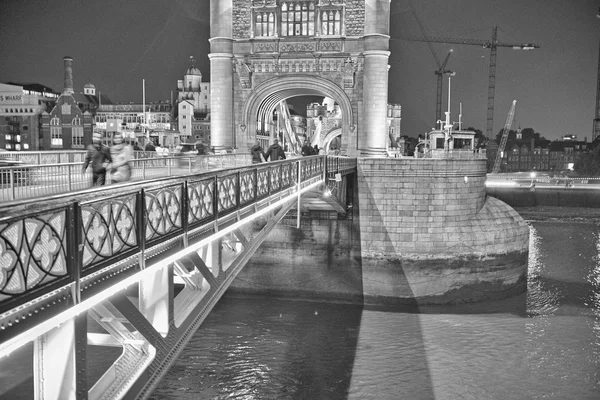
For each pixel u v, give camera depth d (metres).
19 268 4.97
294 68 36.09
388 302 31.98
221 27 36.03
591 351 23.73
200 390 19.95
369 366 22.11
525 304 31.19
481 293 32.47
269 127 42.25
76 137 88.38
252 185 13.45
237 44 36.34
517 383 20.69
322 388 20.22
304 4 35.94
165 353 8.84
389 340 25.03
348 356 23.08
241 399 19.36
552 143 152.25
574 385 20.55
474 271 32.44
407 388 20.28
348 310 30.28
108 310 7.80
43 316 5.43
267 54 36.06
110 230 6.70
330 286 32.38
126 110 106.56
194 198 9.70
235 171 11.94
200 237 10.00
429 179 32.19
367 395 19.73
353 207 32.44
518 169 149.75
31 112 97.31
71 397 6.20
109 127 87.44
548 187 74.69
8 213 4.73
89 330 20.64
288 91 38.91
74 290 5.85
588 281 35.91
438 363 22.44
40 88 102.81
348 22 35.44
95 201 6.19
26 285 5.08
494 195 75.00
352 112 35.75
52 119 88.88
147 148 40.44
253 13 36.12
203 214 10.07
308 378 21.00
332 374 21.36
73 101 88.50
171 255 8.48
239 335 25.45
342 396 19.66
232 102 36.72
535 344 24.56
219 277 11.94
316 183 22.02
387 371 21.66
